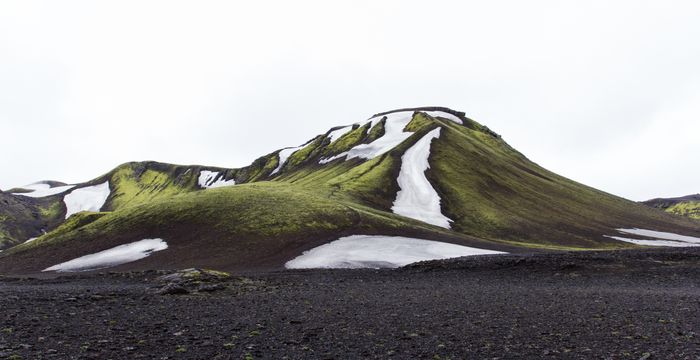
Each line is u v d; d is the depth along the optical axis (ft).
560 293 89.15
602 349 44.88
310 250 209.97
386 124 645.51
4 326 52.42
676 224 492.54
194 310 68.39
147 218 285.43
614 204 523.70
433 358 41.57
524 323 58.39
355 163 505.25
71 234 286.66
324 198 316.81
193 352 42.39
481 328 55.21
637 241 368.89
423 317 62.85
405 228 260.01
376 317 62.69
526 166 591.37
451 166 465.47
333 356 41.88
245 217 265.95
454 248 217.15
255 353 42.34
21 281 132.67
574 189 543.80
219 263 201.98
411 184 414.62
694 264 124.06
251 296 86.53
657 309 68.23
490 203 404.36
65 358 39.01
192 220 270.67
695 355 42.27
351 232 241.55
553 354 43.14
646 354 42.45
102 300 78.43
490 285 106.83
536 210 418.31
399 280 120.78
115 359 39.32
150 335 49.73
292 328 54.75
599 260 130.41
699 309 67.72
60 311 64.59
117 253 236.63
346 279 123.75
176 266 201.98
